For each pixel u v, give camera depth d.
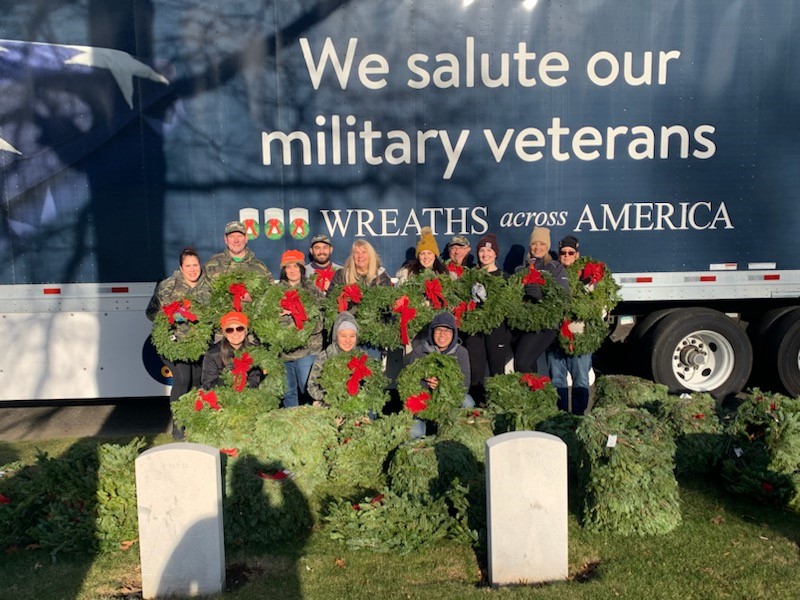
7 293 6.89
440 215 7.10
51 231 6.85
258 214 6.96
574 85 7.04
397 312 6.03
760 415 5.23
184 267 6.12
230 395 5.00
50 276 6.89
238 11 6.73
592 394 7.80
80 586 4.21
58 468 4.81
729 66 7.15
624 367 8.20
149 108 6.79
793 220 7.42
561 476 4.05
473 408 5.57
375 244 7.09
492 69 6.95
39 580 4.27
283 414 5.10
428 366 5.45
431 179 7.04
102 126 6.77
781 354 7.73
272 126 6.87
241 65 6.79
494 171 7.09
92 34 6.69
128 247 6.92
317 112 6.88
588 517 4.74
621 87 7.08
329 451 5.25
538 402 5.53
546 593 3.96
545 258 6.83
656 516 4.65
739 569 4.27
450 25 6.88
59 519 4.56
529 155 7.09
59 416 7.64
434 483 4.82
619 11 6.98
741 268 7.43
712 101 7.18
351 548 4.53
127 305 6.97
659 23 7.03
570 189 7.17
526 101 7.02
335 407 5.37
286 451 4.94
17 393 6.99
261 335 5.68
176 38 6.73
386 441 5.34
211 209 6.93
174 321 5.80
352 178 6.98
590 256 7.29
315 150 6.93
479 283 6.30
